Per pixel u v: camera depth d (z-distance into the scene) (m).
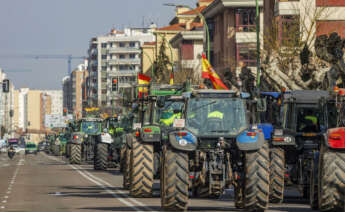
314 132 47.41
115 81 164.75
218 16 184.50
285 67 98.00
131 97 67.50
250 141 36.56
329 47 73.25
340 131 34.12
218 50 186.00
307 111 47.69
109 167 111.81
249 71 98.75
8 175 89.19
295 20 105.25
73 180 75.62
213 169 37.62
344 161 34.12
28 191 58.97
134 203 44.72
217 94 39.19
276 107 49.34
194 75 174.00
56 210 41.00
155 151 50.50
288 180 47.53
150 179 48.56
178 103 54.91
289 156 47.91
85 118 127.38
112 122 111.06
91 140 126.12
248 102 39.59
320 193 34.53
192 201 46.28
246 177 36.41
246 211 37.12
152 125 49.00
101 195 52.94
